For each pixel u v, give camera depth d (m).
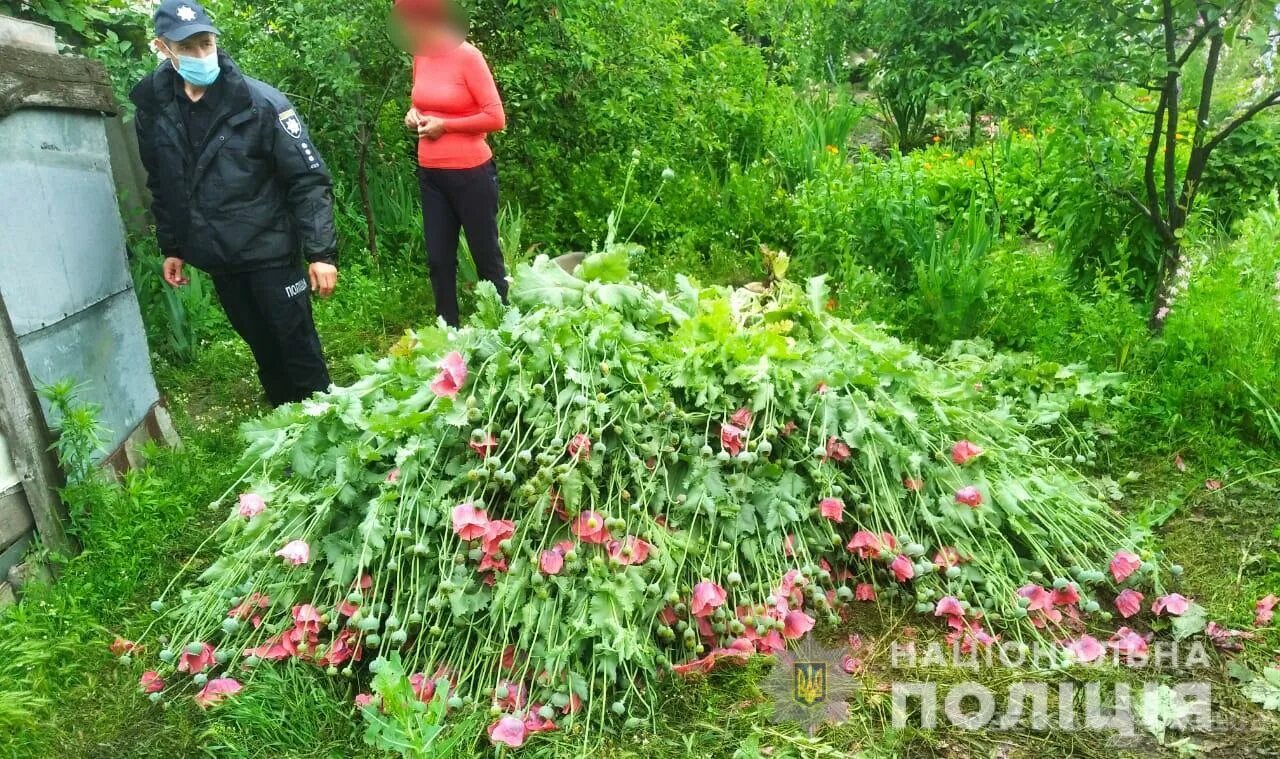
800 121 7.52
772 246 5.80
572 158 6.26
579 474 2.47
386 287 5.48
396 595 2.39
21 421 2.94
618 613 2.34
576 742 2.23
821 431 2.71
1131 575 2.72
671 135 6.49
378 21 5.46
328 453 2.70
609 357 2.77
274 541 2.60
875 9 9.46
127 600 2.91
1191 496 3.21
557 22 5.80
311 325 3.72
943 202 6.42
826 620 2.64
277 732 2.29
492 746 2.23
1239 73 4.90
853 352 3.14
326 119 5.66
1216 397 3.57
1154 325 4.23
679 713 2.32
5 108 2.99
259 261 3.45
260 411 4.29
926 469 2.85
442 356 2.86
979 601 2.63
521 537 2.48
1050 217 5.27
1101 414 3.56
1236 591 2.73
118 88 4.95
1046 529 2.85
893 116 10.13
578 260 5.26
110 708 2.44
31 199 3.16
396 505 2.52
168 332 4.96
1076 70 4.07
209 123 3.31
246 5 5.84
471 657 2.42
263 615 2.62
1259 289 3.83
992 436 3.18
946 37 8.60
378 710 2.28
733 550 2.57
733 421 2.77
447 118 4.21
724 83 7.33
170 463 3.66
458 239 4.80
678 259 5.62
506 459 2.60
